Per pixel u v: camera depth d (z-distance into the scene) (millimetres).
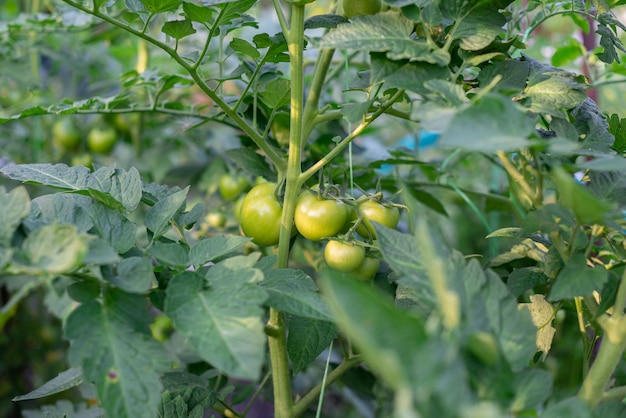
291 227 880
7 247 667
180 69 1374
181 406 871
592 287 704
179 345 1173
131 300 708
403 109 1230
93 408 1050
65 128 1645
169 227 824
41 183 826
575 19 1114
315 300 751
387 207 900
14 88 1877
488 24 774
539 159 783
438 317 637
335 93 1547
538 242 906
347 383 1177
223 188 1343
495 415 516
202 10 823
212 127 1622
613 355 726
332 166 1130
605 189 781
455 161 1334
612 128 873
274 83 909
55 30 1354
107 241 760
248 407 1058
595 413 685
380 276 957
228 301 686
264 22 1934
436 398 528
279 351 872
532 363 895
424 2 755
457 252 699
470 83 858
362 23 758
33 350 1574
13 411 1529
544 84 786
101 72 1935
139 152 1598
